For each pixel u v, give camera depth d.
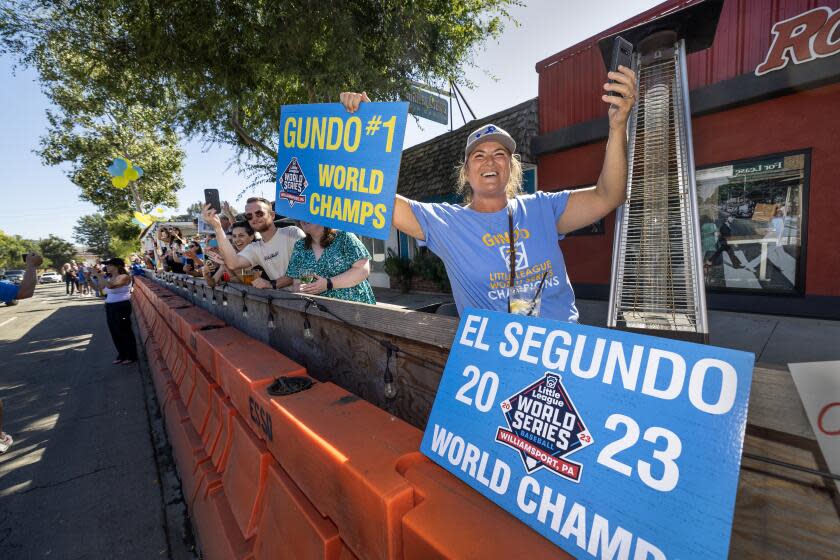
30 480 3.14
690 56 5.64
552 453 0.75
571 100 6.96
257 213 3.20
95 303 19.16
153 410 4.45
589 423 0.71
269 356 1.94
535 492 0.74
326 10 6.46
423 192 9.41
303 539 1.17
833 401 0.57
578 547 0.66
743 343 4.10
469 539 0.70
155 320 6.07
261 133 10.22
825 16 4.45
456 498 0.81
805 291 5.00
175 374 3.77
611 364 0.72
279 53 6.74
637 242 1.34
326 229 2.56
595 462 0.69
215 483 2.05
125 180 7.79
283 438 1.29
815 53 4.55
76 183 24.91
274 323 2.61
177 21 6.40
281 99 8.70
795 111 4.91
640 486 0.62
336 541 1.06
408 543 0.77
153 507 2.74
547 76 7.27
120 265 6.58
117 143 22.47
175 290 7.00
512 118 7.78
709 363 0.61
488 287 1.58
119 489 2.96
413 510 0.79
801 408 0.60
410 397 1.43
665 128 1.32
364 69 6.88
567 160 7.30
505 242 1.56
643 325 1.26
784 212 5.14
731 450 0.55
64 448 3.66
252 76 7.45
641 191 1.35
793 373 0.61
